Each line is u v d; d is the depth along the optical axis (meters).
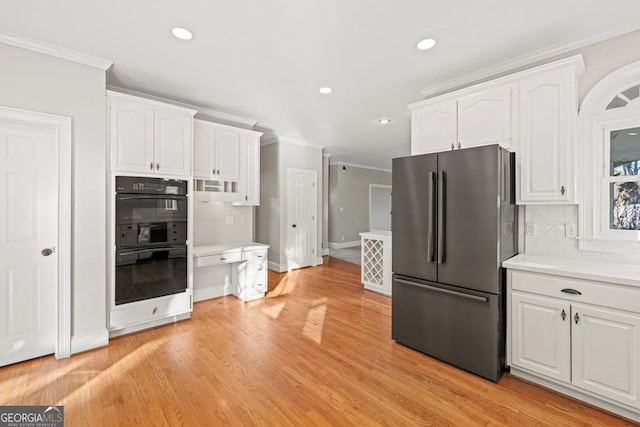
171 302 3.11
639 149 2.12
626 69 2.11
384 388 2.07
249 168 4.07
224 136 3.80
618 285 1.75
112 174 2.70
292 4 1.87
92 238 2.55
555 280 1.97
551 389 2.05
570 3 1.86
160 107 2.99
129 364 2.34
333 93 3.36
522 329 2.12
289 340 2.79
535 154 2.28
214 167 3.71
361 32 2.18
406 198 2.63
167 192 3.05
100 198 2.58
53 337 2.45
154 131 2.96
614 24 2.08
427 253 2.48
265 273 4.09
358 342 2.76
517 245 2.59
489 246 2.16
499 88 2.45
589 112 2.27
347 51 2.45
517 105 2.36
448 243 2.37
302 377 2.19
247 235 4.36
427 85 3.14
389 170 10.24
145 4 1.86
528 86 2.31
